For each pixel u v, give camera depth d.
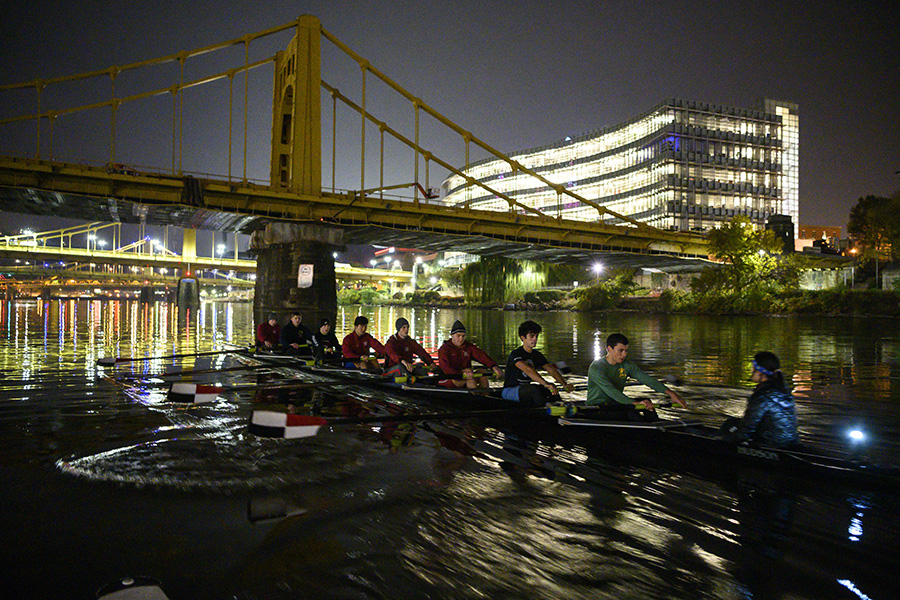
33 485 5.24
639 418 6.89
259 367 14.12
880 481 5.00
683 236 57.38
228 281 162.50
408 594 3.41
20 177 31.84
